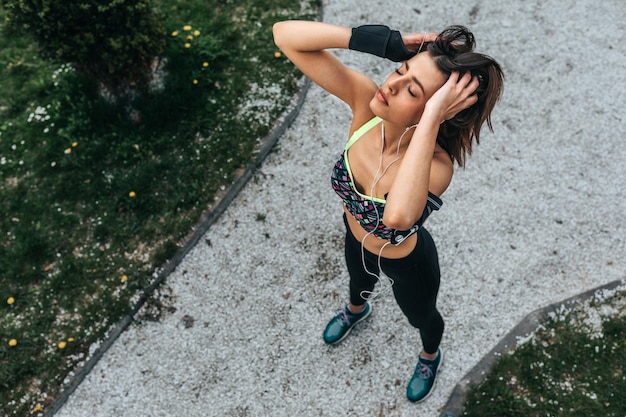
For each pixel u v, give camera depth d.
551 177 4.26
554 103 4.67
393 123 2.00
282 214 4.18
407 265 2.43
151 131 4.51
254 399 3.49
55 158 4.45
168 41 4.89
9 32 5.25
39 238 4.07
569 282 3.78
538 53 5.00
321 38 2.03
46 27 3.87
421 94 1.88
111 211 4.18
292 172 4.38
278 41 2.14
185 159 4.39
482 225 4.05
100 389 3.55
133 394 3.54
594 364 3.42
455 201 4.17
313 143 4.52
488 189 4.22
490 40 5.10
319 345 3.64
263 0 5.34
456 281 3.82
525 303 3.71
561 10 5.29
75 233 4.11
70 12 3.86
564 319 3.60
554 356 3.46
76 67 4.34
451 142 2.12
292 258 3.99
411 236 2.34
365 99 2.22
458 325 3.65
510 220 4.06
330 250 4.01
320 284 3.88
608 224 4.02
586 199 4.14
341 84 2.19
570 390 3.34
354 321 3.59
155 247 4.03
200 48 4.89
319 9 5.33
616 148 4.39
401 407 3.40
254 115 4.62
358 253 2.67
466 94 1.85
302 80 4.82
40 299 3.85
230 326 3.75
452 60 1.83
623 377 3.36
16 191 4.32
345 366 3.56
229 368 3.60
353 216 2.37
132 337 3.72
